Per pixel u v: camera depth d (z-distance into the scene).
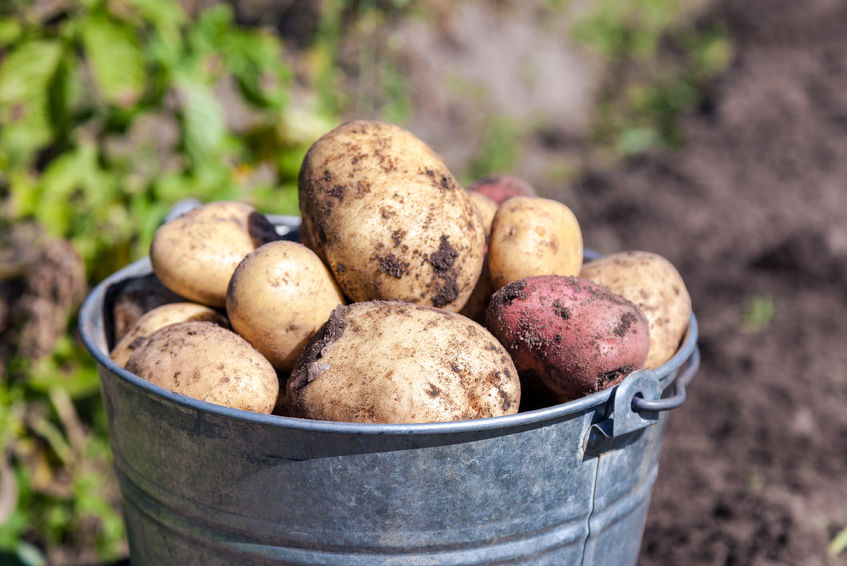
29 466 0.93
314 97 1.33
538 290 0.66
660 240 1.55
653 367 0.72
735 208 1.63
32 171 0.98
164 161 1.15
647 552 0.93
